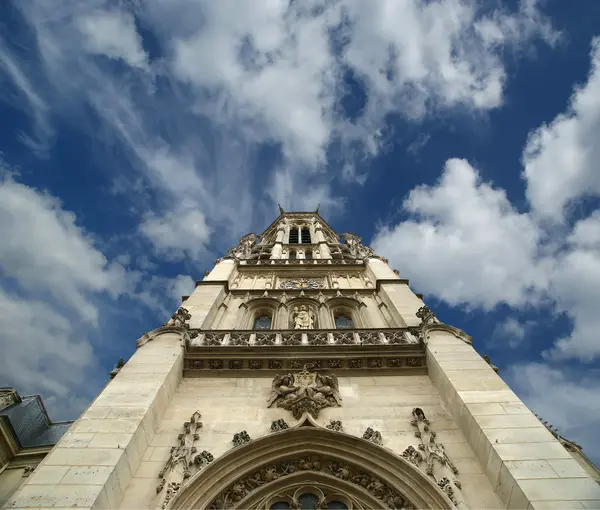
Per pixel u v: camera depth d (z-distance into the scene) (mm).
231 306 25406
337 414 14586
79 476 10547
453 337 17766
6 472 15320
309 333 19141
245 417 14461
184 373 16891
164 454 12836
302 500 12352
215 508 11711
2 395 18906
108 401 13516
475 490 11484
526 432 12023
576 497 9930
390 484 12211
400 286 25734
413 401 15219
